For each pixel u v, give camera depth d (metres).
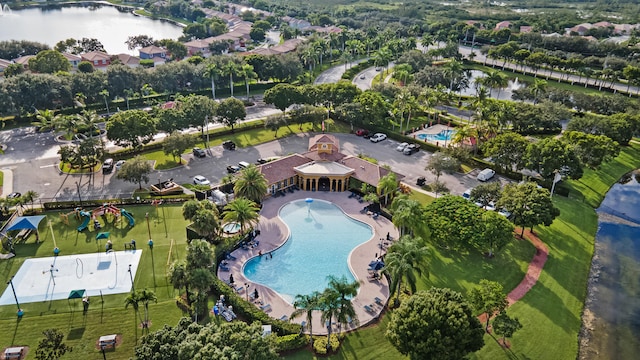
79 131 137.88
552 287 78.56
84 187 108.69
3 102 136.38
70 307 71.56
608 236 97.06
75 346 64.06
